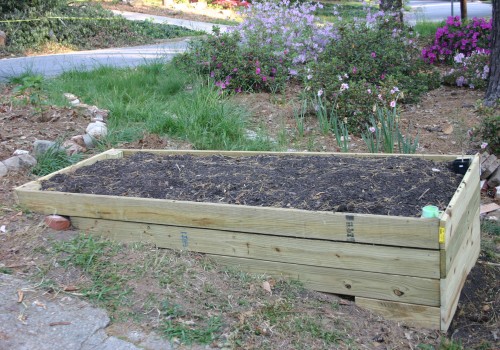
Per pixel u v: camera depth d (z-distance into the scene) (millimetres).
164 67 9211
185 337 2895
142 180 4207
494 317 3514
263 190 3855
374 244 3096
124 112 6848
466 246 3568
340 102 6863
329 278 3268
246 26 9875
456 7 27250
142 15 19812
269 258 3387
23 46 14008
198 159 4742
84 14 16125
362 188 3758
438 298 3023
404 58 8805
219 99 7402
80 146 5672
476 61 9203
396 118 6297
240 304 3188
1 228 3883
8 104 6738
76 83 8367
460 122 7129
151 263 3488
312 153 4664
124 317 3035
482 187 5359
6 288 3205
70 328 2920
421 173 3994
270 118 7312
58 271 3400
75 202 3879
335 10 10961
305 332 3018
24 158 5023
